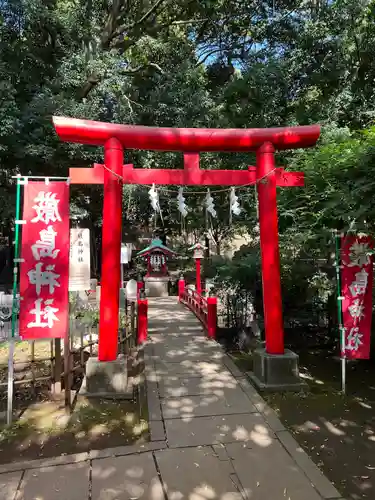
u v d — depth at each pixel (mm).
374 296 5707
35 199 4418
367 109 10562
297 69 11672
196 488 2979
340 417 4285
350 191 5043
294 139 5324
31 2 11008
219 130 5281
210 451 3504
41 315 4352
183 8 14914
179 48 15266
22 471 3209
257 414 4266
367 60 11594
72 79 11852
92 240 17812
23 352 6945
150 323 9156
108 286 4953
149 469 3227
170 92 13805
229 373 5582
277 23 12844
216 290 9664
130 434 3900
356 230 4855
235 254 9492
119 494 2914
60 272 4406
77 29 13062
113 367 4816
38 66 12602
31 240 4383
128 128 5082
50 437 3842
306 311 7617
